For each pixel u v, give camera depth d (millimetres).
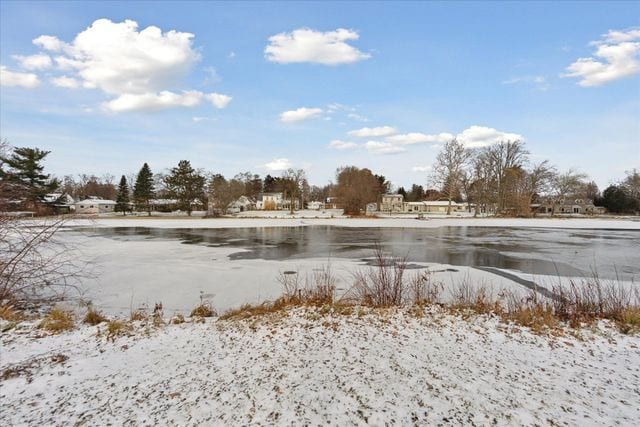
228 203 50156
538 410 2672
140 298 8188
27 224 6590
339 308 5559
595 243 19812
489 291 8383
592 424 2510
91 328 4699
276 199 79250
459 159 51031
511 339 4230
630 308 5465
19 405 2770
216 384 3061
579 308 5605
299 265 12461
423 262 13258
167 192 50688
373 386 3012
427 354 3725
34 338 4281
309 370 3324
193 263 12922
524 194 49188
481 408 2686
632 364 3543
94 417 2600
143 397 2863
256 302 7746
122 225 32281
